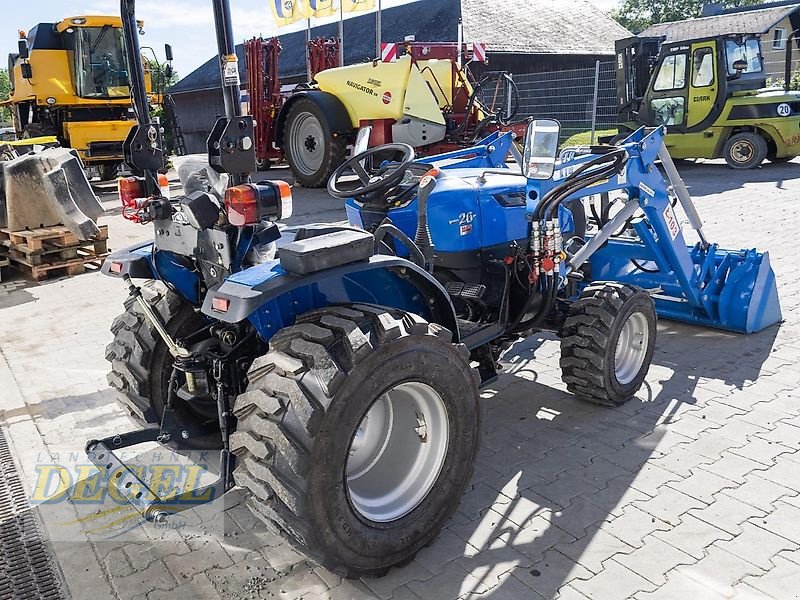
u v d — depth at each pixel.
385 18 28.42
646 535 2.94
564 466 3.52
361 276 2.95
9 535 3.14
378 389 2.52
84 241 7.88
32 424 4.22
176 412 3.38
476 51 13.55
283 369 2.45
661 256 4.97
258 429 2.41
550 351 5.16
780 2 39.25
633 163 4.38
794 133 13.09
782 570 2.70
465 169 4.49
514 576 2.73
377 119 11.98
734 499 3.17
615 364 4.12
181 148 4.17
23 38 14.94
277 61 15.41
